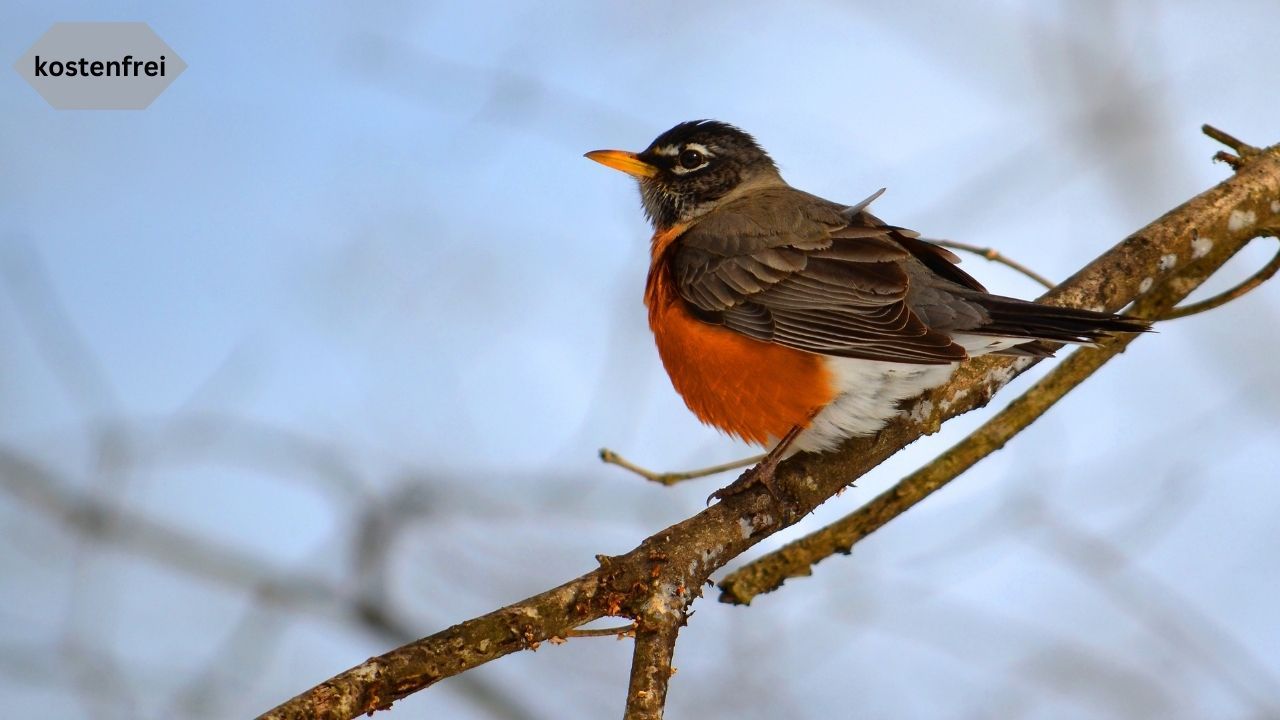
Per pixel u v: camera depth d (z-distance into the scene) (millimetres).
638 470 10914
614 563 7664
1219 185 10273
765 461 9250
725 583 9914
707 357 10336
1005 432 9867
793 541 9953
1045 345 9609
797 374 9898
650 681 7176
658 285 10875
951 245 11250
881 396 9734
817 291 10141
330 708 6746
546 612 7340
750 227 10703
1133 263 9867
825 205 11375
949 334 9633
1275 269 10039
